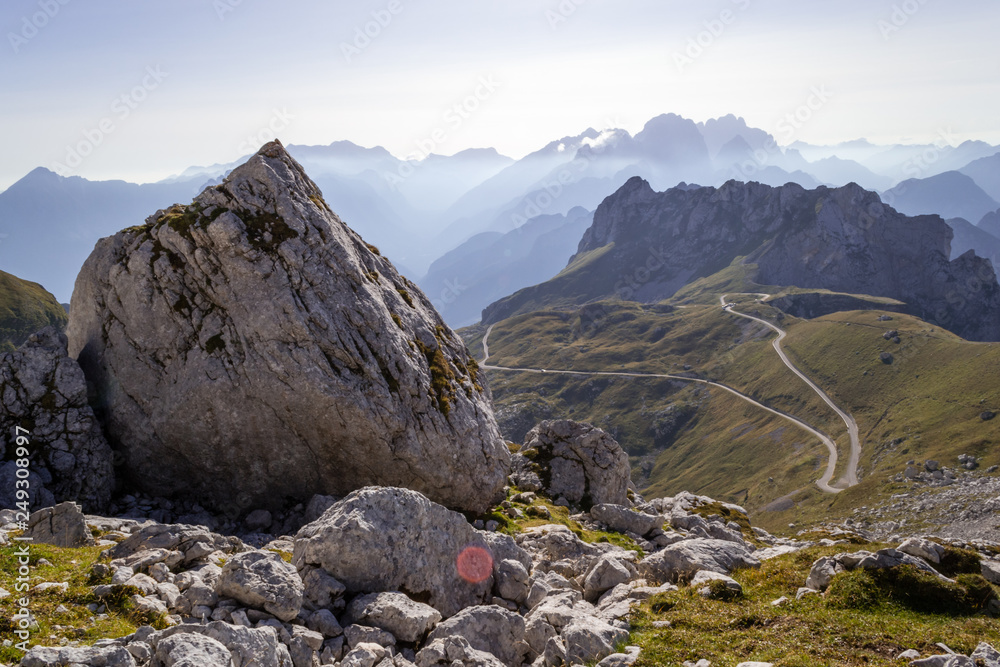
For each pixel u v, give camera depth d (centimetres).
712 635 1753
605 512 4181
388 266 4862
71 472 3459
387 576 2155
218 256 3738
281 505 3875
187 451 3719
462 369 4619
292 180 4138
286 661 1531
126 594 1636
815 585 2116
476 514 4034
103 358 3800
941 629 1659
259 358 3612
